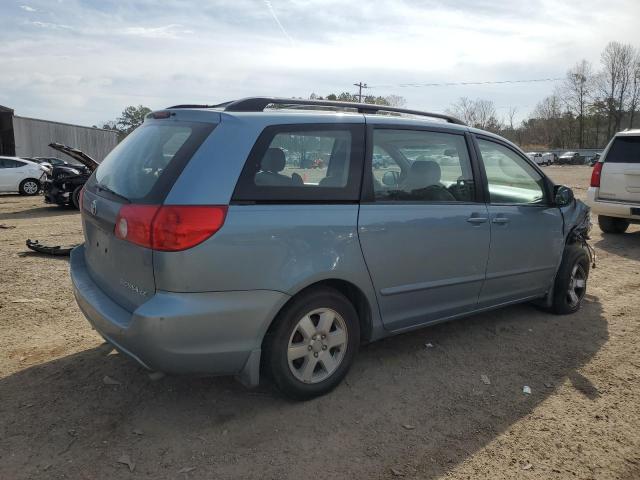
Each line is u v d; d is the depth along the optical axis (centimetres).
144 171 307
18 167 1844
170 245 267
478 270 409
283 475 264
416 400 341
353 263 328
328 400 335
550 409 335
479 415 325
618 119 8469
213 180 280
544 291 490
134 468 265
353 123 343
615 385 370
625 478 271
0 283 576
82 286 337
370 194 341
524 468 276
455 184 397
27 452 274
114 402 326
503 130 9725
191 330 274
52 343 412
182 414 315
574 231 509
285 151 310
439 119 422
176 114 332
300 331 318
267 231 290
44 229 998
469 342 439
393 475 266
